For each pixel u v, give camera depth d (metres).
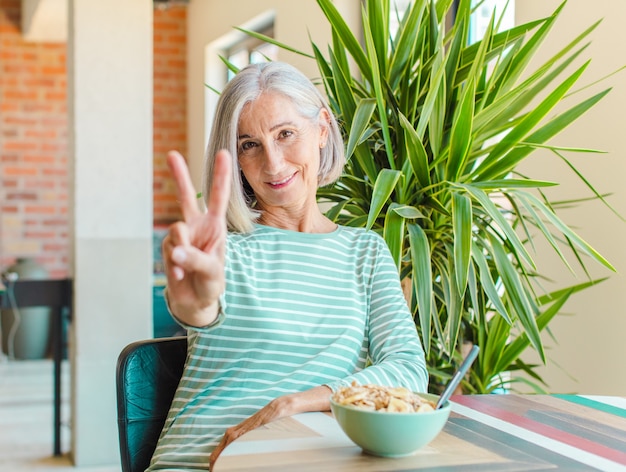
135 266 3.71
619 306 2.33
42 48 6.82
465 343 2.44
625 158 2.31
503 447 1.15
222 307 1.32
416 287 2.02
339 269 1.62
